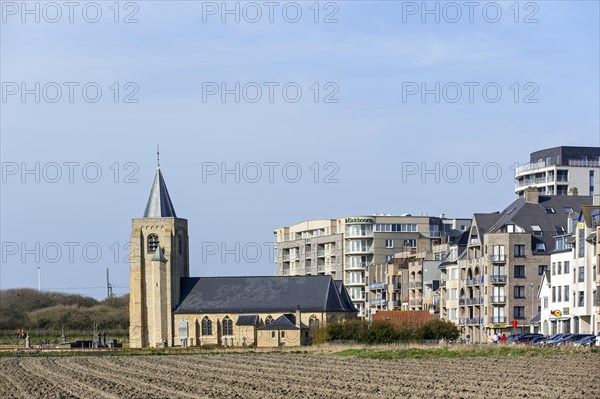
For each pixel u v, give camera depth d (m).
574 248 191.62
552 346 158.38
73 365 145.88
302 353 183.62
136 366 140.12
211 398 90.31
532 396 86.31
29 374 125.88
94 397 93.19
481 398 85.56
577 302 189.62
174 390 98.75
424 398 86.50
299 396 89.88
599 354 139.88
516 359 134.75
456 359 140.38
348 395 90.00
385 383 100.56
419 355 153.12
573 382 97.50
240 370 126.06
